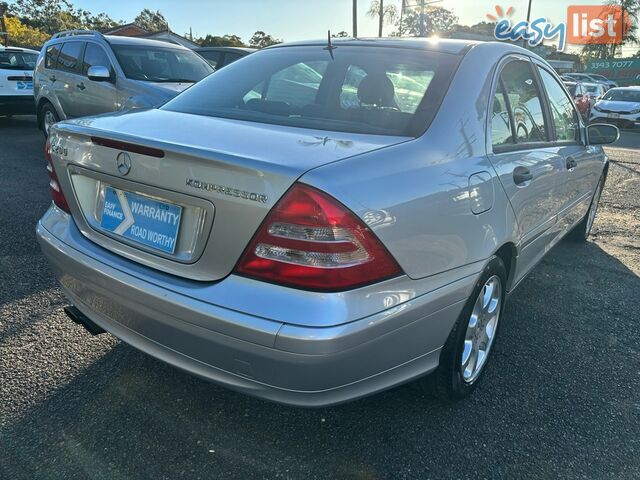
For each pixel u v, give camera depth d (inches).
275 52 119.4
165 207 75.9
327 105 98.3
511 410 96.9
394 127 87.4
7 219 190.1
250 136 79.2
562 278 161.0
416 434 89.4
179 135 79.5
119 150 80.2
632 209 246.1
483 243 88.6
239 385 71.5
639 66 1615.4
